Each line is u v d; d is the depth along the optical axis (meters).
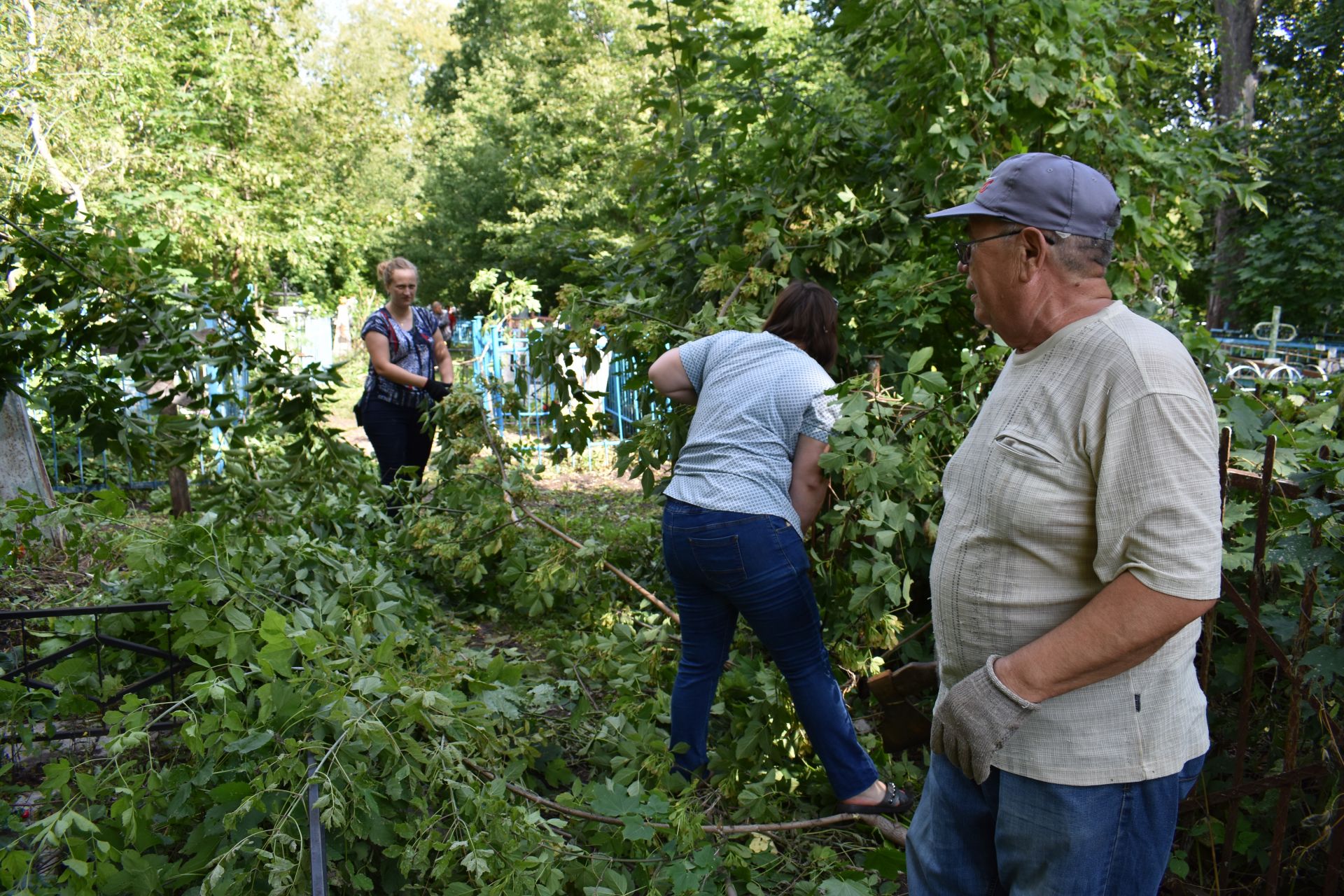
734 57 3.83
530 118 24.75
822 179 3.83
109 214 10.16
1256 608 2.12
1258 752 2.53
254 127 15.88
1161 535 1.32
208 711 2.46
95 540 3.47
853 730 2.66
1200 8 4.66
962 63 3.33
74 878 1.94
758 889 2.42
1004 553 1.50
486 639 4.32
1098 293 1.51
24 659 2.83
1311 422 2.54
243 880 1.93
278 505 3.53
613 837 2.40
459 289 31.39
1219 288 15.91
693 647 2.76
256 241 12.40
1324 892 2.08
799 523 2.66
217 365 3.16
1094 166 3.69
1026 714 1.42
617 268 4.31
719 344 2.83
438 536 4.31
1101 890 1.49
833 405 2.64
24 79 9.18
